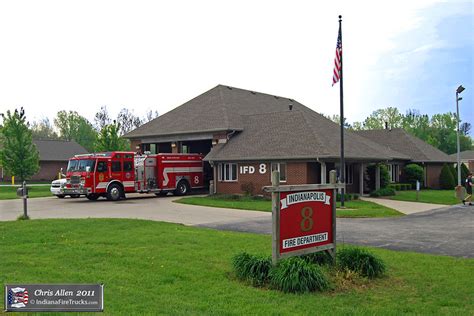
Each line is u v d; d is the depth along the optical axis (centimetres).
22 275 816
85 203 2844
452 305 700
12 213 2236
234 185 3319
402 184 4144
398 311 663
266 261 821
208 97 4109
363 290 777
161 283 793
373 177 3531
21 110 4341
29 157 4341
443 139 9369
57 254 1022
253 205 2606
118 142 5041
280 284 764
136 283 786
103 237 1270
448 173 4400
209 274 859
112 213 2223
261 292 749
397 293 761
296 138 3170
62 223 1530
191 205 2694
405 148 4619
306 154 2945
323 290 765
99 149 5003
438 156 4712
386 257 1059
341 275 838
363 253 883
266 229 1619
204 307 661
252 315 629
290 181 3033
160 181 3300
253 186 3200
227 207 2547
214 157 3362
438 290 779
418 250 1206
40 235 1290
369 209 2319
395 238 1414
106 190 3006
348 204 2577
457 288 791
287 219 822
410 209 2505
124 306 648
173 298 702
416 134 9225
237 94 4219
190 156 3544
